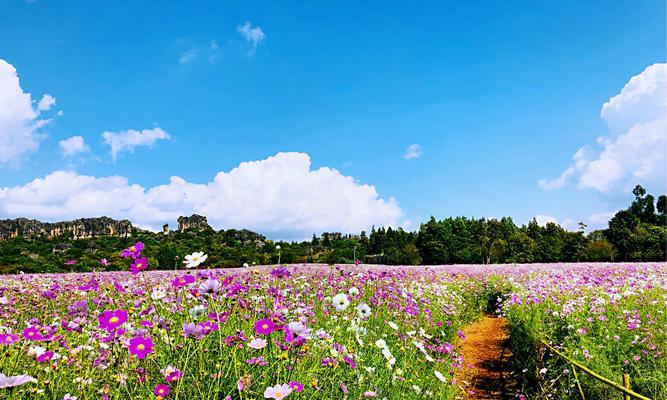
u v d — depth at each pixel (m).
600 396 4.95
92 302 5.91
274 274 4.38
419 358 5.66
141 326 4.22
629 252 55.62
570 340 6.61
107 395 3.20
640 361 5.52
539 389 6.09
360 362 4.44
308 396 3.33
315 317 5.89
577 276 11.66
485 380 7.26
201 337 3.17
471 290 15.91
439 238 74.31
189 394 3.09
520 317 9.43
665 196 84.88
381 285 8.00
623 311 6.83
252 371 3.36
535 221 80.00
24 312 6.34
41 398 3.20
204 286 3.44
